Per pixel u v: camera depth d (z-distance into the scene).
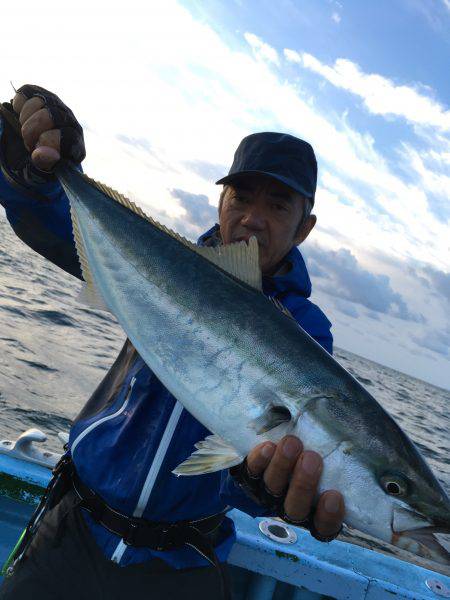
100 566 0.72
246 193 0.85
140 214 0.79
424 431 7.96
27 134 0.73
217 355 0.69
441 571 2.29
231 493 0.66
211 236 0.96
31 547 0.77
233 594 1.04
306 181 0.85
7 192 0.78
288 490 0.58
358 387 0.68
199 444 0.65
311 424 0.65
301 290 0.84
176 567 0.73
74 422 0.84
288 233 0.85
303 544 1.06
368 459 0.64
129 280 0.76
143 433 0.75
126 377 0.82
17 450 1.07
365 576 1.00
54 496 0.78
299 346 0.68
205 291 0.72
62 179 0.77
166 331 0.72
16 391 2.78
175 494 0.72
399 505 0.63
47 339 4.31
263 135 0.87
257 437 0.65
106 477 0.74
